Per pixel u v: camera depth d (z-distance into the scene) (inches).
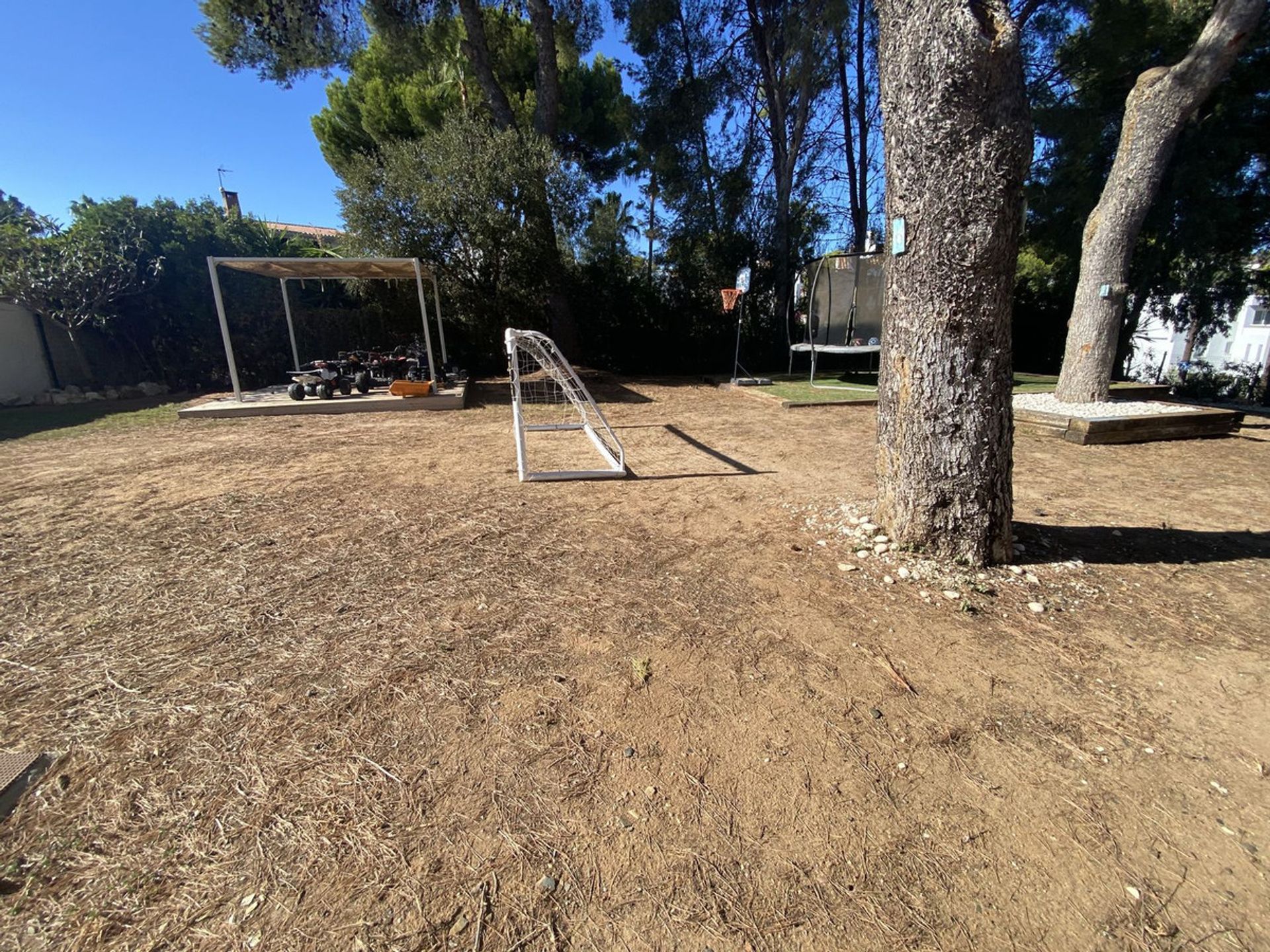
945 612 104.1
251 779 65.6
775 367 598.5
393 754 69.8
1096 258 293.3
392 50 469.4
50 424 303.4
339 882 53.9
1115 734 74.7
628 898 53.1
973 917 51.8
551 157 438.9
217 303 335.9
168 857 55.9
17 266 383.6
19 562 123.6
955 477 117.6
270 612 102.8
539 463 215.6
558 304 502.9
